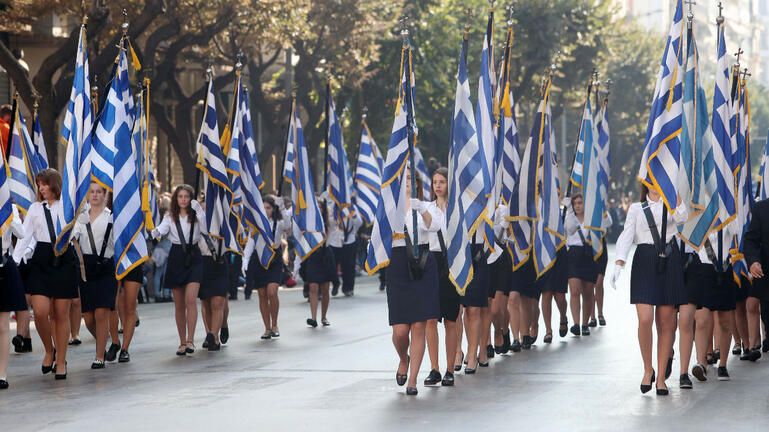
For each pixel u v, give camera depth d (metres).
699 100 18.70
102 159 20.47
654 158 17.27
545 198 23.44
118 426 13.83
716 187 18.66
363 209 36.59
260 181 25.94
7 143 22.33
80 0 39.59
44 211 18.42
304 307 33.16
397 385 17.05
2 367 17.33
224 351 22.31
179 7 39.75
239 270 36.34
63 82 34.69
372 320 28.69
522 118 80.75
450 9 60.59
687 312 16.33
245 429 13.42
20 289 17.31
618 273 16.06
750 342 19.95
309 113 53.47
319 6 47.75
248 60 49.66
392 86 59.09
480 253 18.50
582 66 70.56
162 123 45.28
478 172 18.52
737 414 14.18
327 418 14.12
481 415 14.22
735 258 18.72
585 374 18.09
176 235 21.70
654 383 16.94
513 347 21.47
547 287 23.28
